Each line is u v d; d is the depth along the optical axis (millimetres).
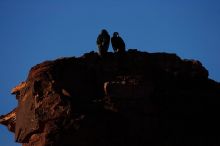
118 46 53781
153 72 53156
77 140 49500
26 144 51938
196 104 53031
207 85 54562
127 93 50969
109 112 50406
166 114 51812
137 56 53719
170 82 53125
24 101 52219
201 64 55375
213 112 53469
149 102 51375
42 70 51406
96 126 49812
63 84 50781
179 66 54281
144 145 50500
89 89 51438
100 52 53094
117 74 52438
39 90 50812
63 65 51625
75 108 49844
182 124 52062
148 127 50875
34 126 50125
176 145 51094
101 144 49750
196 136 52031
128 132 50375
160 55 54375
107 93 50719
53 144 49188
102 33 53594
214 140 52250
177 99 52562
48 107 50031
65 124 49438
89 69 52250
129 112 50656
